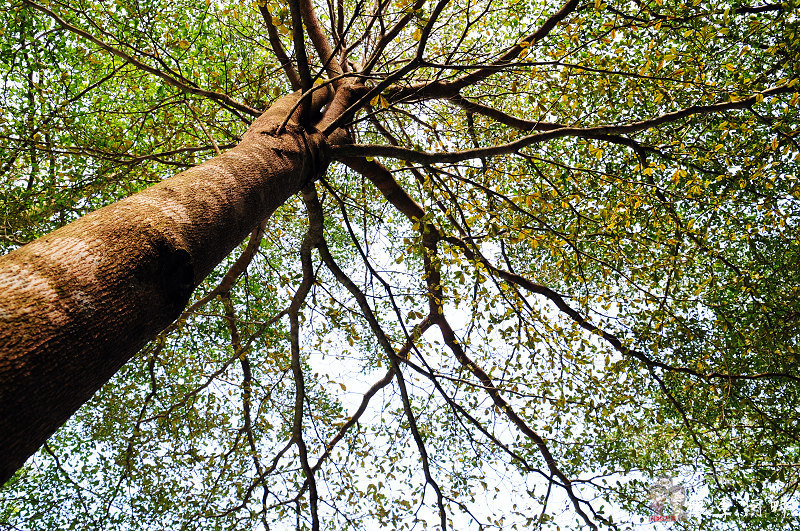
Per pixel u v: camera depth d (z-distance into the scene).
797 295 5.96
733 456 6.59
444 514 6.04
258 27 6.68
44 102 5.27
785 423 6.02
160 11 5.27
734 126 4.82
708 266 6.11
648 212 5.57
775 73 5.06
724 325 5.93
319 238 5.29
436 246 6.00
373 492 6.45
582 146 6.32
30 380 1.34
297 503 6.60
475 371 7.39
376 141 8.16
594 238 5.66
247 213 2.82
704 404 6.59
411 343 5.63
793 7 4.54
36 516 6.52
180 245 2.06
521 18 6.47
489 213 4.74
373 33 6.55
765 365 6.41
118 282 1.75
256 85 6.11
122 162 5.08
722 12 4.04
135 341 1.80
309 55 6.40
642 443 7.62
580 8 4.48
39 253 1.65
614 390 6.15
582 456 7.00
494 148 4.01
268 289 7.93
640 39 4.78
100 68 5.53
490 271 5.42
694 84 4.29
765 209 5.39
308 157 3.83
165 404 7.02
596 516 6.25
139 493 6.69
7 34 4.93
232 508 6.43
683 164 5.41
